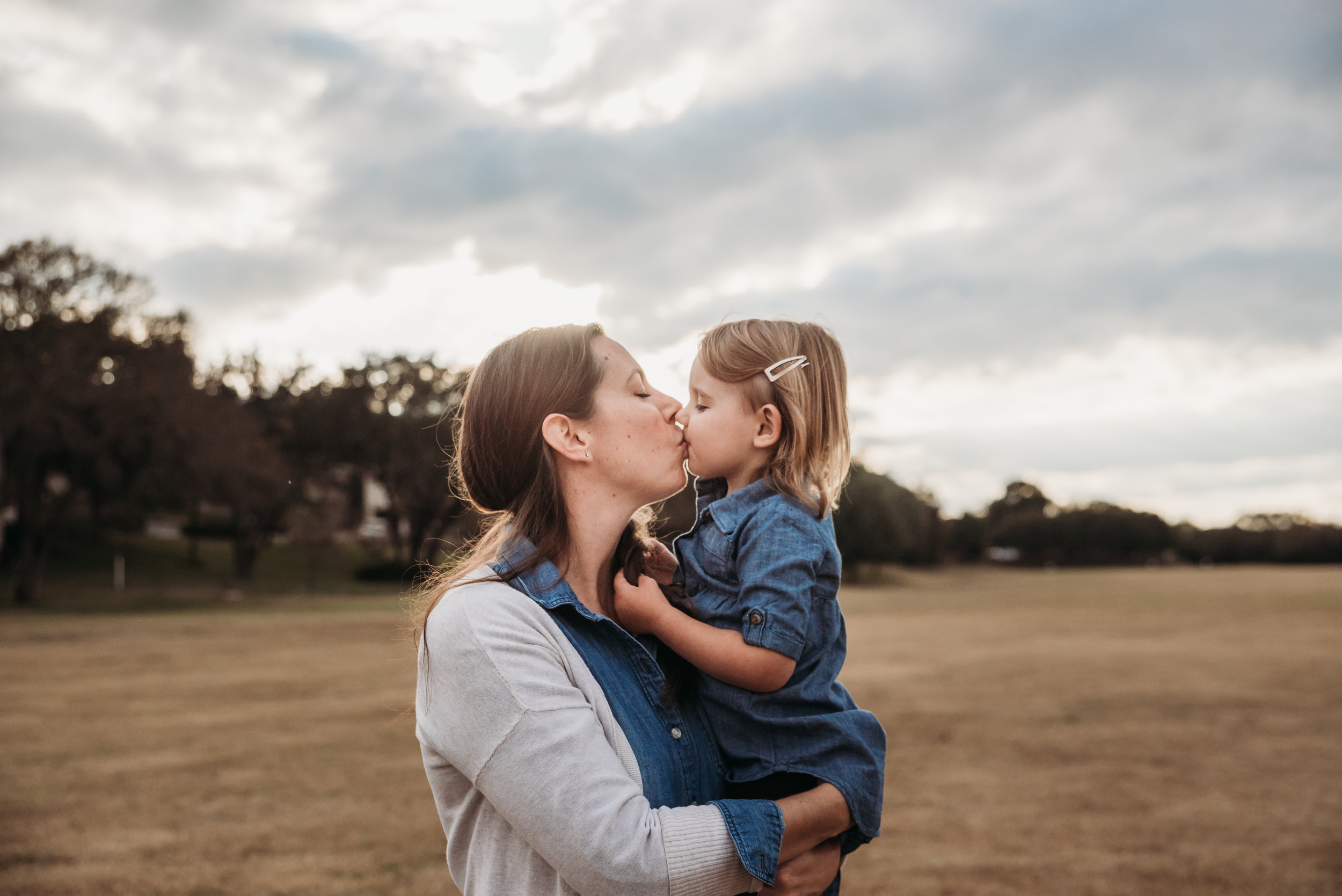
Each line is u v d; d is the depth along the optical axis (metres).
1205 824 7.18
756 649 1.56
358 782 8.27
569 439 1.50
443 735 1.30
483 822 1.34
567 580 1.51
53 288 34.91
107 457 36.47
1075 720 11.69
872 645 22.11
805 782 1.58
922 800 7.90
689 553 1.78
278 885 5.68
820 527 1.72
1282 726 11.32
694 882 1.25
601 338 1.62
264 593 44.72
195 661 17.78
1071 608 37.31
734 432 1.82
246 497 41.25
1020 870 6.11
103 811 7.35
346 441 50.25
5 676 15.62
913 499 88.06
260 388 51.50
